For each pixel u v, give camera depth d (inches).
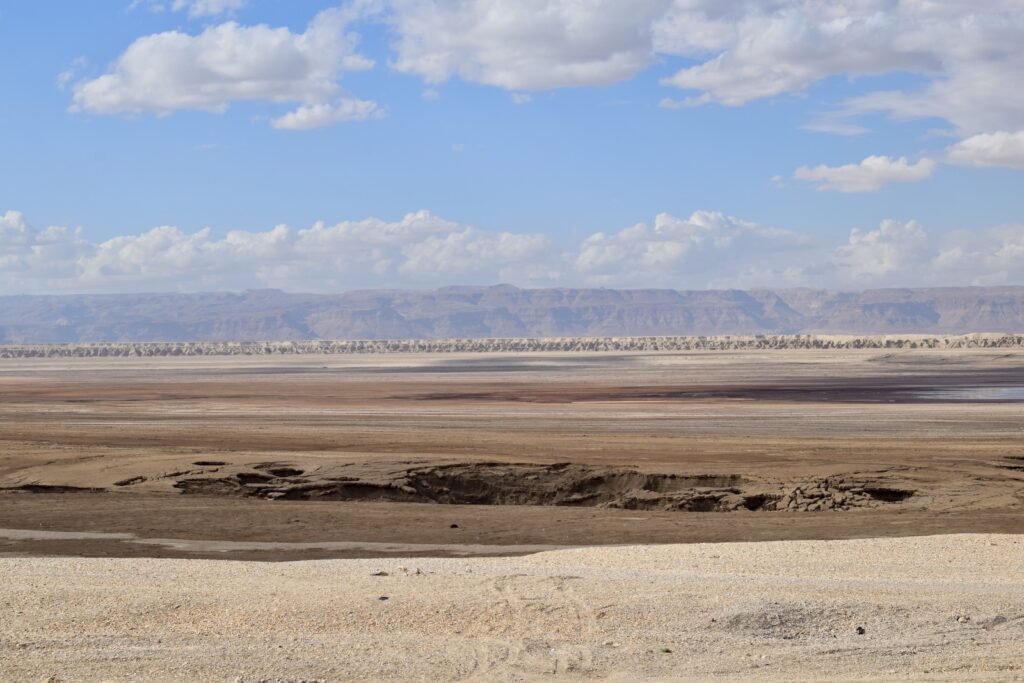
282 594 505.0
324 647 418.6
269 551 798.5
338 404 2711.6
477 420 2155.5
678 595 488.7
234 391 3437.5
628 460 1380.4
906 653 411.8
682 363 5900.6
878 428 1914.4
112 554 785.6
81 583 546.6
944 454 1441.9
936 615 459.8
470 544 828.0
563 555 671.1
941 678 375.6
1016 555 650.2
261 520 945.5
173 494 1138.7
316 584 535.5
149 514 977.5
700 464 1322.6
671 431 1875.0
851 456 1419.8
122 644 424.8
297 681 370.0
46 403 2844.5
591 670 389.1
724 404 2593.5
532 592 499.2
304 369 5748.0
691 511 1083.9
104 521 940.6
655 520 949.2
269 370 5644.7
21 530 898.7
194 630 445.4
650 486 1201.4
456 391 3297.2
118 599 496.1
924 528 882.1
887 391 3102.9
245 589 521.3
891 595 493.7
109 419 2233.0
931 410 2325.3
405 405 2650.1
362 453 1457.9
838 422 2046.0
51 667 390.3
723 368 5108.3
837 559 634.2
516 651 411.8
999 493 1082.1
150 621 459.2
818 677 377.7
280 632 442.6
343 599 490.3
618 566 607.5
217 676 376.8
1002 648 418.9
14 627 452.1
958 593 501.0
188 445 1625.2
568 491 1208.2
